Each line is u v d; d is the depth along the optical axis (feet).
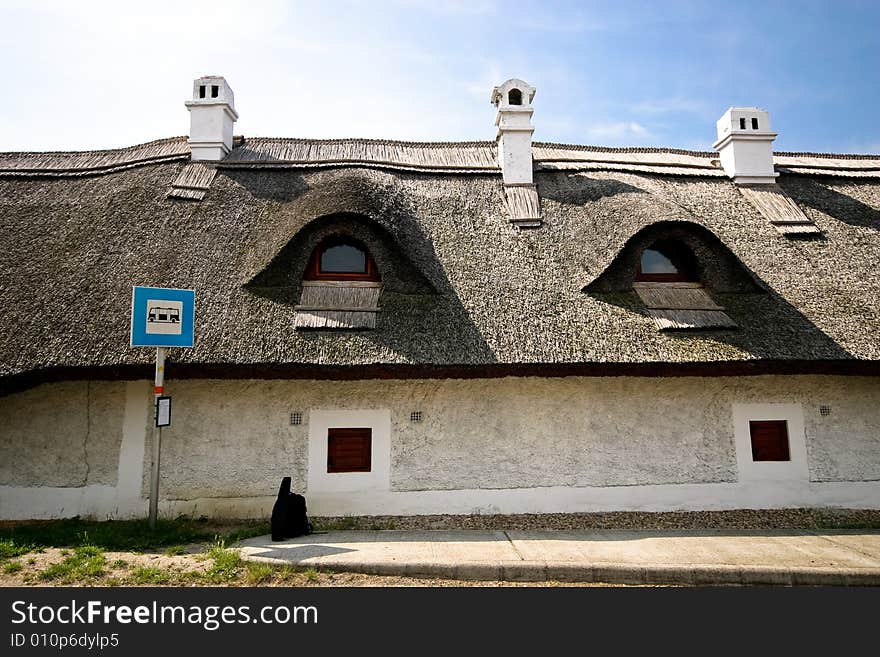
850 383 28.55
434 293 27.09
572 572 18.11
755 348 25.41
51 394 25.72
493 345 24.70
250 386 26.07
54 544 20.83
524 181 34.65
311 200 28.91
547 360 24.32
